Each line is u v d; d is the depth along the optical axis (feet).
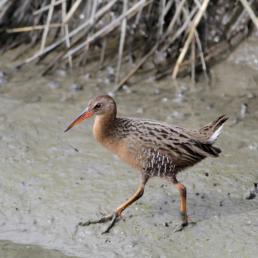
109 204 34.42
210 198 34.65
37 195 35.40
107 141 33.83
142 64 46.42
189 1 47.62
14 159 38.11
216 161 37.50
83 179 36.42
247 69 45.78
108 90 45.14
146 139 32.65
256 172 36.50
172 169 32.86
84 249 32.19
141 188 33.40
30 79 46.75
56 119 41.98
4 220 34.19
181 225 32.60
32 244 32.83
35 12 49.52
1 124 41.39
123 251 31.68
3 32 50.88
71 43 48.14
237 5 47.75
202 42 47.37
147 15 48.34
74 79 46.50
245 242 31.37
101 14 47.78
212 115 42.04
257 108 42.57
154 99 43.88
